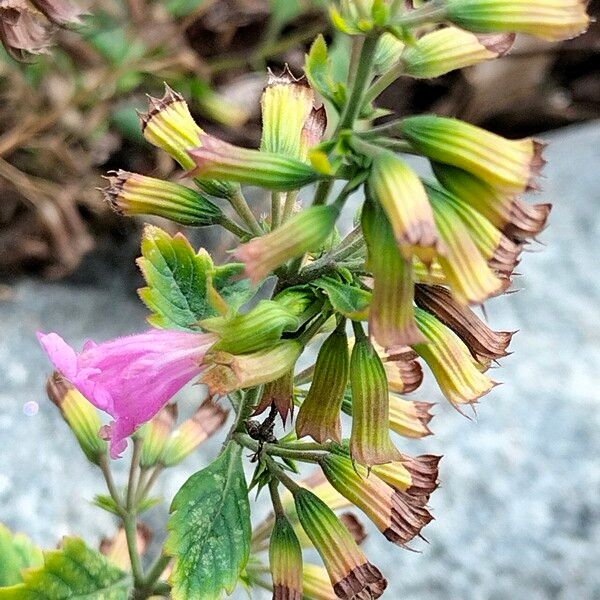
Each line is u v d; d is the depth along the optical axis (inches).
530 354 7.9
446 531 6.8
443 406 7.5
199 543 3.4
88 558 4.0
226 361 2.9
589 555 6.7
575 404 7.5
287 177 3.0
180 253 3.5
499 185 2.7
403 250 2.6
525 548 6.7
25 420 7.0
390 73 3.0
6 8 3.5
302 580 3.5
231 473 3.5
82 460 6.9
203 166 2.9
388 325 2.8
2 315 7.9
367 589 3.4
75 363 3.1
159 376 3.1
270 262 2.8
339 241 3.4
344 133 2.9
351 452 3.2
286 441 3.7
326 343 3.2
